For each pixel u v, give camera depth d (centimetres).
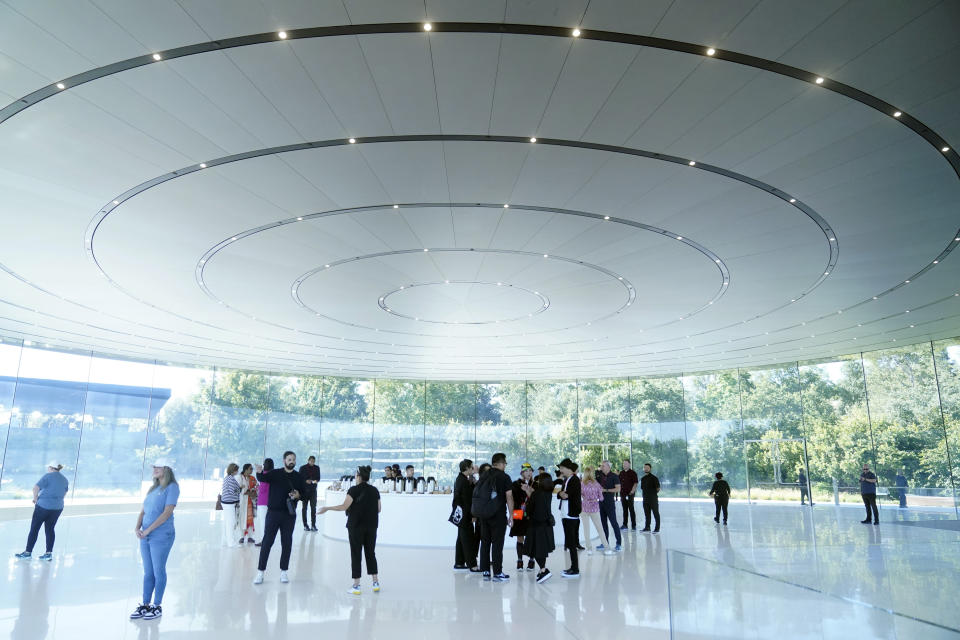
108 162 902
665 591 998
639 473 3253
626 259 1355
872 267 1379
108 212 1089
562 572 1155
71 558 1308
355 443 3375
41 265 1397
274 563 1259
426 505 1530
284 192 1013
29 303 1756
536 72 691
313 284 1573
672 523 2038
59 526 1956
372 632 761
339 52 656
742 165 908
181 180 964
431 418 3500
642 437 3291
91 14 598
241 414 3116
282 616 834
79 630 757
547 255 1341
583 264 1399
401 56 663
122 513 2506
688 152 872
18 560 1266
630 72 689
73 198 1028
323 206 1074
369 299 1730
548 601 927
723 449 3075
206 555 1365
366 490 1017
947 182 955
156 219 1123
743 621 480
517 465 3441
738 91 723
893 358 2538
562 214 1112
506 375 3275
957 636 362
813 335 2162
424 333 2194
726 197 1022
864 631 402
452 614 850
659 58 665
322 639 729
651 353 2556
